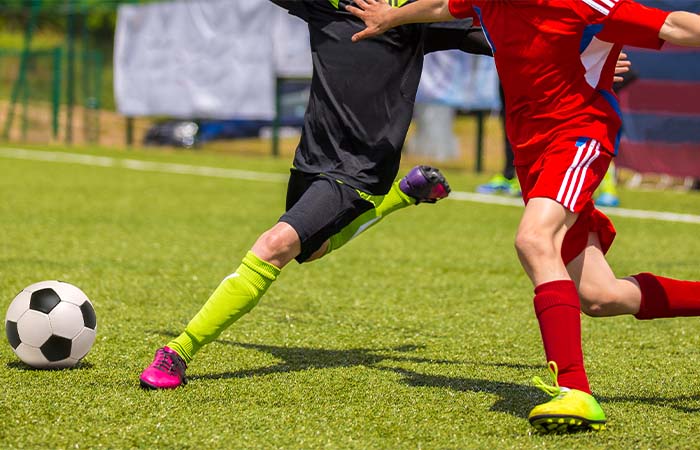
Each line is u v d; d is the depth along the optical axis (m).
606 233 7.02
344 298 11.70
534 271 6.44
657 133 26.08
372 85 7.57
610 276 6.95
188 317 10.34
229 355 8.63
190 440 6.14
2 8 48.19
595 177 6.51
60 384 7.48
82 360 8.30
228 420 6.58
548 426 6.30
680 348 9.22
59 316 7.84
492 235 17.81
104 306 10.88
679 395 7.45
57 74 45.22
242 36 35.97
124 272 13.25
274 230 7.43
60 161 35.34
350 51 7.62
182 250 15.54
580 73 6.51
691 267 14.52
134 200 23.25
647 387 7.71
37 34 60.62
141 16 38.72
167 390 7.34
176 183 27.97
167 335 9.41
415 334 9.77
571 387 6.34
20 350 7.85
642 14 6.30
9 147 41.78
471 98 30.38
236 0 35.91
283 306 11.12
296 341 9.33
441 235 17.75
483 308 11.20
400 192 8.15
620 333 9.86
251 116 36.06
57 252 14.94
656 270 14.23
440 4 6.98
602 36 6.41
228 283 7.43
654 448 6.08
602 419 6.34
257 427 6.43
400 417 6.71
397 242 16.78
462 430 6.43
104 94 56.06
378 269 13.92
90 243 16.05
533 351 9.05
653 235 18.12
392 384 7.66
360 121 7.55
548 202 6.45
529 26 6.49
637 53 26.03
